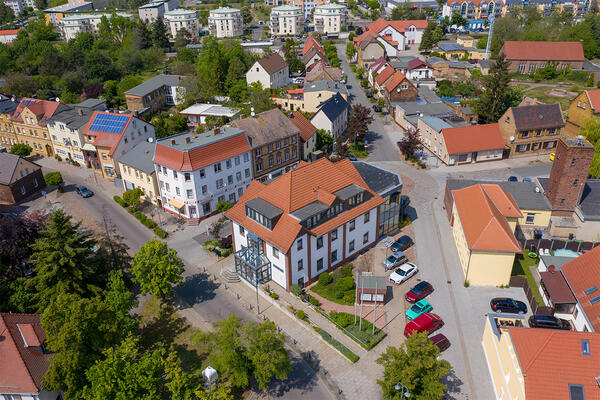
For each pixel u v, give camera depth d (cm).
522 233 7088
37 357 4375
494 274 5847
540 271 6084
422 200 8212
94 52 17075
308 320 5369
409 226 7375
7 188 8494
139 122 9669
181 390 4150
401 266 6212
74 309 4241
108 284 5381
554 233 6988
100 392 3853
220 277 6347
